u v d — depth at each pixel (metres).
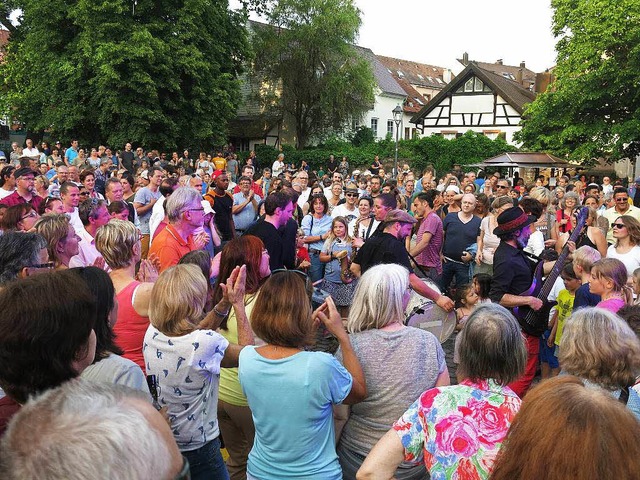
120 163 21.23
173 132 28.42
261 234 5.62
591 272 4.35
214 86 29.66
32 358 1.83
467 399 2.13
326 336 6.08
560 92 29.64
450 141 36.91
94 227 5.43
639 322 3.37
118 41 26.80
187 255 4.18
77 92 27.50
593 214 6.95
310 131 42.28
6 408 1.85
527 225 4.70
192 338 2.79
